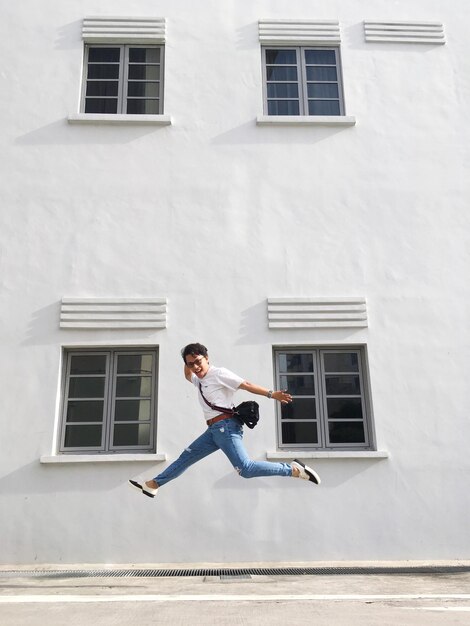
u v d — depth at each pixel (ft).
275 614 15.25
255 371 27.68
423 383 27.96
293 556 25.58
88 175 29.86
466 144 31.60
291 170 30.55
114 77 32.17
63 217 29.22
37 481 25.90
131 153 30.27
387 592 18.86
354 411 27.99
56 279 28.37
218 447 20.21
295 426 27.66
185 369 21.20
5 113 30.55
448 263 29.73
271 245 29.40
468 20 33.76
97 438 27.17
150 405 27.68
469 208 30.60
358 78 32.27
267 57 33.04
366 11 33.42
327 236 29.71
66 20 32.22
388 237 29.91
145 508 25.79
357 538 25.93
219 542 25.58
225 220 29.63
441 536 26.17
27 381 27.07
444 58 32.91
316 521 26.00
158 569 24.03
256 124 31.04
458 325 28.89
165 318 27.99
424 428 27.37
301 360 28.48
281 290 28.84
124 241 29.04
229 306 28.45
